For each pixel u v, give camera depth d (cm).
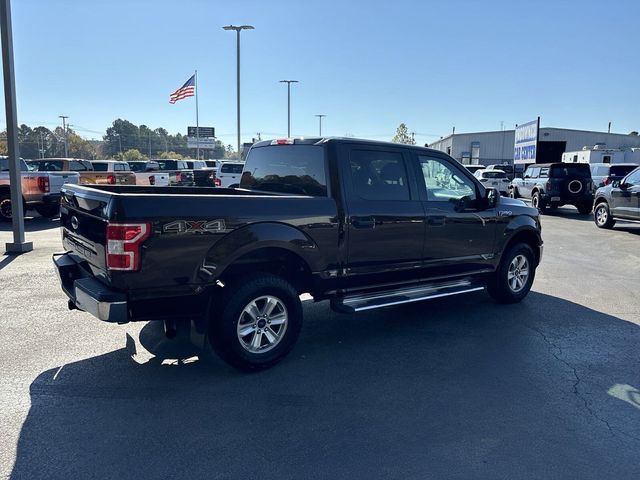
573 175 1950
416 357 495
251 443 341
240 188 618
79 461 318
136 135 13938
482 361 486
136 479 301
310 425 365
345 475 307
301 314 479
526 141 3438
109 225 385
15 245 973
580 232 1439
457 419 376
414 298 544
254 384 432
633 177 1423
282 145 547
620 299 717
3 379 432
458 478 305
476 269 627
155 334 545
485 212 625
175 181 2588
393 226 531
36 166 2152
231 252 429
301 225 468
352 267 509
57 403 392
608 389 429
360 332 566
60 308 625
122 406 389
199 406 391
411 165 557
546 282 818
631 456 331
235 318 436
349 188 502
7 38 931
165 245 399
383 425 366
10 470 307
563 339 549
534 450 336
